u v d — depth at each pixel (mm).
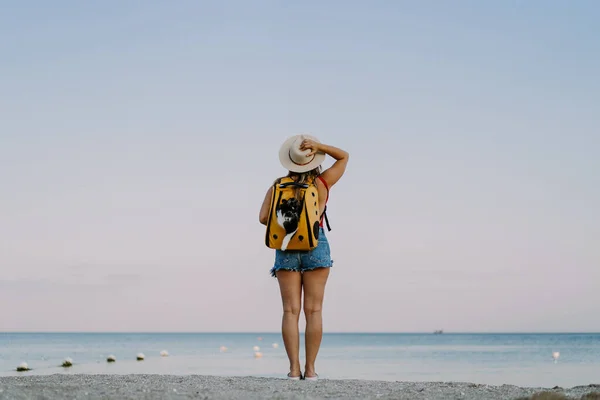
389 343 93562
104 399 4547
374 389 5297
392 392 5102
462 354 44188
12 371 19266
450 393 5066
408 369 23609
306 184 6199
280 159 6461
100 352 39406
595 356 40594
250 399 4551
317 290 6316
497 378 18250
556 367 25844
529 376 19234
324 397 4766
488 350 55500
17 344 64500
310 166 6387
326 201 6516
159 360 29578
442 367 25500
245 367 23250
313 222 6047
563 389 5539
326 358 35781
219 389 5137
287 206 6066
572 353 47000
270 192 6406
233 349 52000
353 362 30219
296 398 4613
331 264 6340
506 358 37531
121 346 58219
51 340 95438
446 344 85562
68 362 23141
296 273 6312
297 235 6039
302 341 60406
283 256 6289
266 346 63812
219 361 28781
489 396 4906
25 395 4668
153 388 5176
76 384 5484
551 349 58562
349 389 5273
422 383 5949
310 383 5754
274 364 25938
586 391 5305
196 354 39906
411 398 4773
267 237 6199
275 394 4805
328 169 6523
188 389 5117
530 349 58875
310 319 6340
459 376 19109
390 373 20750
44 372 18672
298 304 6355
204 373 19219
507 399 4746
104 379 6062
